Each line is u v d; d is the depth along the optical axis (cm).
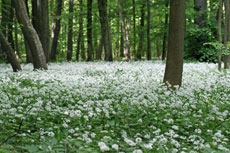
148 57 2580
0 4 1964
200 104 724
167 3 2288
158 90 897
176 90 864
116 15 2716
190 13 1934
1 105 630
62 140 424
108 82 1060
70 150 384
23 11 1405
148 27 2522
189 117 615
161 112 633
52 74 1227
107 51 2239
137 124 550
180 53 927
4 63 2116
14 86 924
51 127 514
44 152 361
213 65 1742
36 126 521
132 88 907
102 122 553
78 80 1053
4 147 359
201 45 1964
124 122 556
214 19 2036
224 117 614
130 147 407
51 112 598
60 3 2569
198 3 2155
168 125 552
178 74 931
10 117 543
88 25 2480
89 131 497
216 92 916
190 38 2000
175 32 916
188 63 1898
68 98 750
